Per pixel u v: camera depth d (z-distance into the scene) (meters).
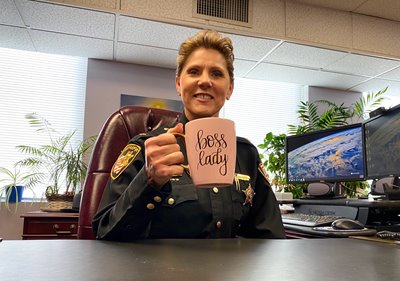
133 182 0.63
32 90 2.86
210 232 0.79
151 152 0.55
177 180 0.81
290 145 1.80
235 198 0.87
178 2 2.35
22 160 2.64
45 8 2.16
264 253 0.49
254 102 3.50
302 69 3.11
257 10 2.53
